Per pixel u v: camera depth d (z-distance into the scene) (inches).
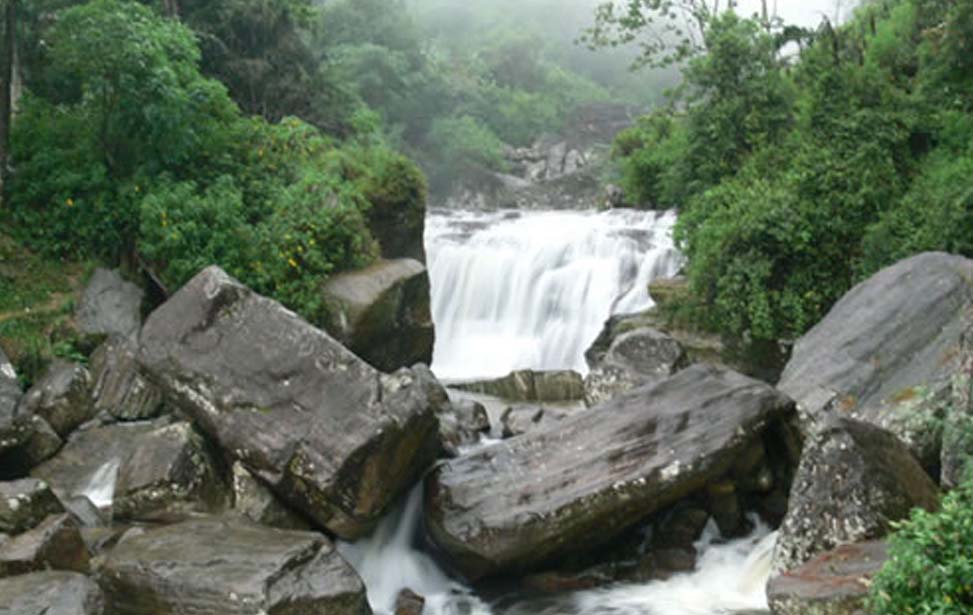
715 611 309.1
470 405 483.5
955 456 296.8
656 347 481.4
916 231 520.7
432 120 1886.1
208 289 386.3
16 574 295.1
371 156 687.7
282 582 279.4
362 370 356.2
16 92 625.3
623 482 330.3
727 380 371.6
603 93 2659.9
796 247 545.6
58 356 503.8
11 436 406.3
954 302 386.3
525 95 2299.5
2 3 569.6
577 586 333.4
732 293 551.2
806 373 400.2
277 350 366.6
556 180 1790.1
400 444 340.2
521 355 673.0
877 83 661.9
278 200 586.2
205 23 789.2
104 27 565.6
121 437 441.1
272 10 836.6
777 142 724.7
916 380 358.6
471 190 1786.4
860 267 536.7
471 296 725.9
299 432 343.6
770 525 360.2
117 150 603.8
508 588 336.5
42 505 333.1
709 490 353.4
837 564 271.9
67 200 576.1
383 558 347.6
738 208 581.6
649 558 344.8
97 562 315.3
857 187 565.9
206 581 277.1
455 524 334.0
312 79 882.8
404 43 1905.8
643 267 688.4
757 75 770.8
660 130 1111.0
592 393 477.7
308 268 564.4
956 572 200.1
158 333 384.8
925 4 767.1
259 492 346.3
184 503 352.5
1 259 548.4
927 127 637.9
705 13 1018.1
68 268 565.9
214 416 361.4
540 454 354.9
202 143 612.4
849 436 299.1
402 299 580.4
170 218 550.3
